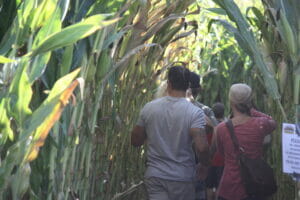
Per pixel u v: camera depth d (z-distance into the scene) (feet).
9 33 11.84
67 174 14.58
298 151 16.44
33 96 13.30
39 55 11.24
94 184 19.60
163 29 21.63
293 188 24.66
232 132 18.92
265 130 19.02
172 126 17.89
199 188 23.73
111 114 19.67
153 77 22.50
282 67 19.67
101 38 14.82
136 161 23.95
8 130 10.91
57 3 11.48
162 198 17.87
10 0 12.82
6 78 10.91
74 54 14.43
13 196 11.24
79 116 14.43
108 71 16.49
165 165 17.89
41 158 13.42
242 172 18.63
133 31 18.95
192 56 30.35
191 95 23.25
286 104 20.20
